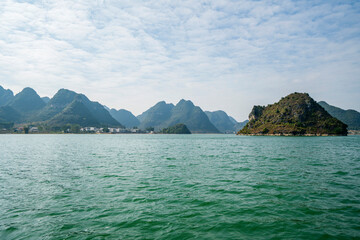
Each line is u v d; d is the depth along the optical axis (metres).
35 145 90.38
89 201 15.87
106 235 10.61
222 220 12.23
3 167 31.94
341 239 9.90
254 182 21.17
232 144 96.62
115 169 29.64
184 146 84.56
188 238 10.20
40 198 16.69
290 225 11.45
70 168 30.75
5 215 13.35
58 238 10.43
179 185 20.31
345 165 31.55
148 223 11.95
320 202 15.00
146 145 92.94
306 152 53.25
